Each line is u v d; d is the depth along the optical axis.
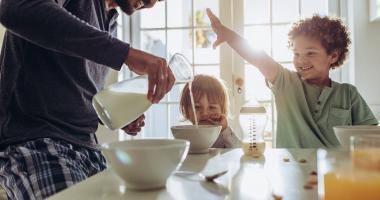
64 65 0.98
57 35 0.72
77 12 1.02
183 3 2.35
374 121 1.33
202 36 2.33
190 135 0.85
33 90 0.97
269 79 1.42
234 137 1.34
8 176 0.88
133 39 2.39
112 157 0.55
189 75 0.87
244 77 2.23
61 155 0.91
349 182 0.44
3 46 1.01
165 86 0.75
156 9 2.38
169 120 2.32
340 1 2.24
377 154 0.43
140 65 0.74
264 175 0.63
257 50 1.41
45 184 0.83
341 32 1.46
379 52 2.11
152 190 0.55
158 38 2.39
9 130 0.95
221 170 0.67
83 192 0.54
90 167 0.96
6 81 0.98
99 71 1.11
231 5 2.25
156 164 0.54
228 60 2.25
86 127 1.04
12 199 0.87
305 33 1.39
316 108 1.35
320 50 1.39
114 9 1.20
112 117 0.81
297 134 1.33
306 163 0.73
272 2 2.27
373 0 2.03
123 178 0.55
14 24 0.73
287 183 0.57
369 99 2.11
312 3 2.27
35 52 0.97
